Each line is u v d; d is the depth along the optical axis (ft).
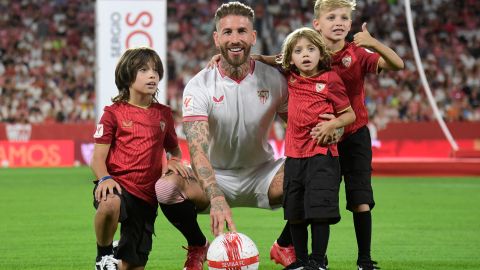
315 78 17.29
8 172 60.54
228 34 17.58
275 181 19.19
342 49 18.67
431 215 32.27
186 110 17.94
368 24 98.73
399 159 57.00
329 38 18.67
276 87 18.39
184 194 17.65
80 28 98.32
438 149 66.13
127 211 17.01
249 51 17.93
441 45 95.14
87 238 25.68
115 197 16.52
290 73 18.01
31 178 54.13
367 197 18.28
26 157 68.59
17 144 68.64
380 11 99.50
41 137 71.10
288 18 100.27
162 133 17.43
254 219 31.27
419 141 66.54
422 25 97.66
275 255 19.72
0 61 92.43
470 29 96.94
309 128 17.16
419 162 54.60
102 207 16.44
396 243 24.49
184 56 94.63
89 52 95.61
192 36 97.50
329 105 17.22
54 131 71.15
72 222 30.01
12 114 82.99
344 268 19.95
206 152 17.53
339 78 17.40
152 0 40.09
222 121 18.33
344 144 18.57
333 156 17.19
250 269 15.87
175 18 99.35
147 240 17.46
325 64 17.46
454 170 54.54
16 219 30.99
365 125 18.74
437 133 69.87
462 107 84.23
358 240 18.40
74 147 69.26
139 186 17.12
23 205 36.37
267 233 27.04
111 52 40.22
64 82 89.45
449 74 89.61
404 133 70.18
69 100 85.87
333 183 16.98
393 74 87.30
